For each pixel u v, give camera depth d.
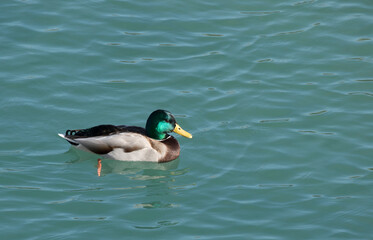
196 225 13.36
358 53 20.33
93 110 17.44
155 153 16.06
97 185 14.91
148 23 21.20
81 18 21.14
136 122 17.14
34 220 13.26
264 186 14.89
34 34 20.14
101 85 18.38
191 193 14.63
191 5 22.39
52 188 14.55
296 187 14.85
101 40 20.22
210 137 16.80
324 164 15.75
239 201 14.28
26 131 16.50
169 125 16.25
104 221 13.37
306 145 16.48
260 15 22.03
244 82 18.92
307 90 18.70
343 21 21.83
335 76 19.34
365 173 15.39
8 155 15.59
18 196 14.08
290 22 21.72
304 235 13.10
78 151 16.16
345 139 16.69
